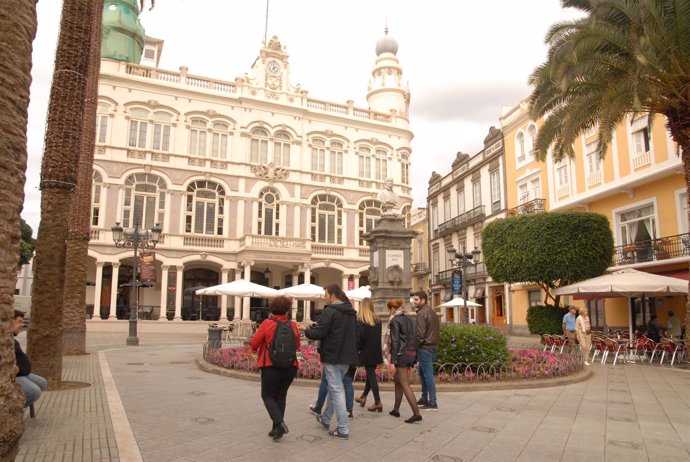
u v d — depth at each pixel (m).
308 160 36.72
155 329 30.47
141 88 32.38
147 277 21.97
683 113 13.89
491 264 21.58
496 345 10.89
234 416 7.42
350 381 7.52
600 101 14.84
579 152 25.64
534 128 29.47
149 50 41.47
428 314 8.21
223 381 10.88
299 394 9.31
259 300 35.62
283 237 33.56
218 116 34.28
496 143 33.69
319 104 38.31
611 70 14.15
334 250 36.47
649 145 21.62
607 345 15.40
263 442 6.09
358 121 38.78
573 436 6.55
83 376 11.34
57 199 10.01
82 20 10.73
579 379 11.32
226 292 21.61
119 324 29.94
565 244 19.17
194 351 18.53
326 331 6.37
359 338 7.72
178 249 32.03
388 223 13.91
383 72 42.59
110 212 30.77
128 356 16.33
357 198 37.91
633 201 22.66
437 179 42.84
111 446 5.74
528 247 19.83
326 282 38.19
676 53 13.01
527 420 7.44
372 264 14.12
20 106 4.27
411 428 6.90
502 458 5.60
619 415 7.84
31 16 4.48
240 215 33.91
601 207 24.56
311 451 5.76
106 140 31.19
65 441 5.93
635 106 12.25
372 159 38.97
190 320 32.47
